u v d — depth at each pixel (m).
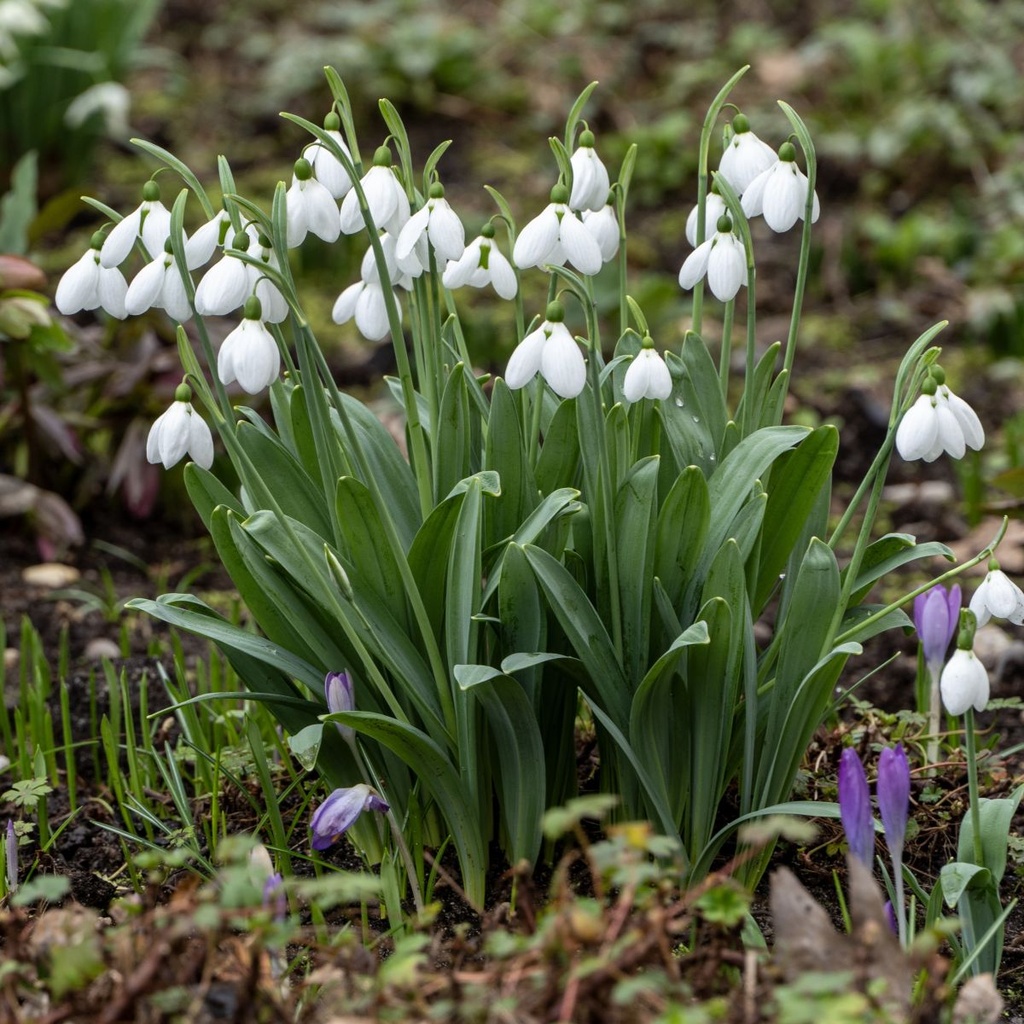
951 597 1.44
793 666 1.37
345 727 1.38
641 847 1.22
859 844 1.30
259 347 1.31
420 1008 1.23
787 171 1.35
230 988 1.26
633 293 2.61
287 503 1.39
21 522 1.93
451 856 1.43
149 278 1.33
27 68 2.92
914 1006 1.28
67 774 1.52
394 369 2.43
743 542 1.36
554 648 1.40
